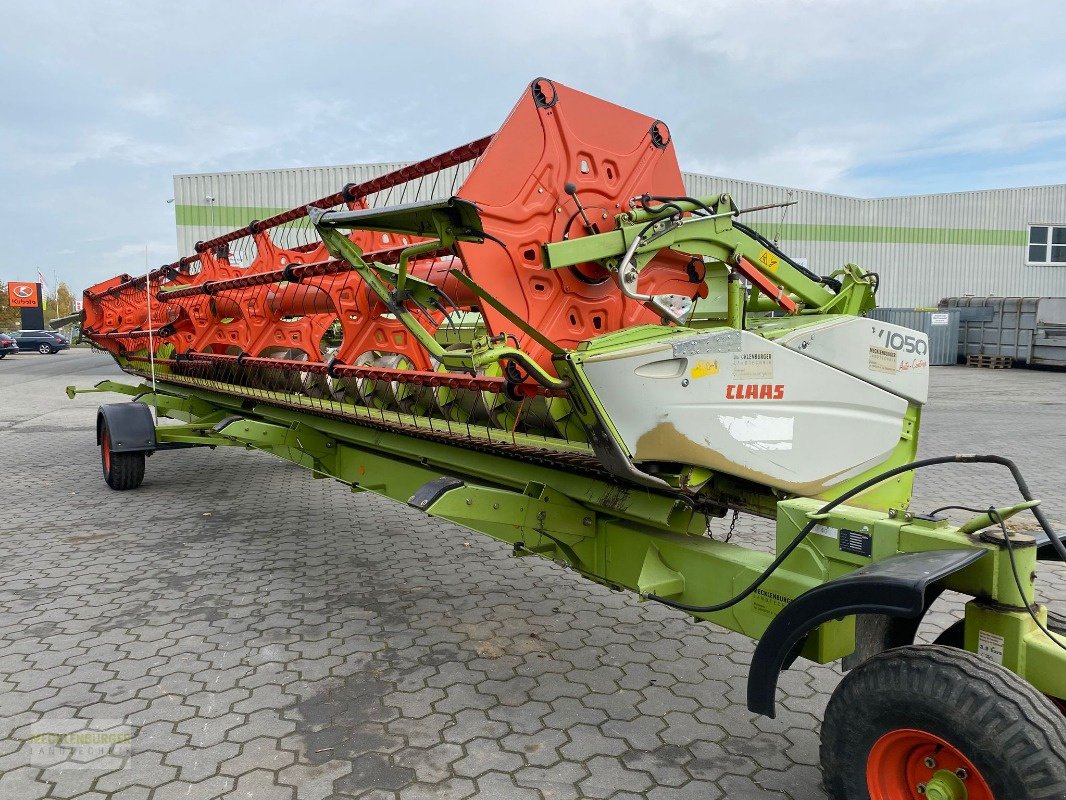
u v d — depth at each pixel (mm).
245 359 5910
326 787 2760
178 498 7566
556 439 3625
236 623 4324
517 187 3002
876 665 2080
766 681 2398
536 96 3061
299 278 4781
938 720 1919
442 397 4516
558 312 3129
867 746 2113
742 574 2887
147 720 3240
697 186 24000
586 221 3186
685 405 2881
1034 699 1848
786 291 3973
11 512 6969
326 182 21938
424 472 4719
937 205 28312
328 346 7605
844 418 3410
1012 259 29375
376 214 2922
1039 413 13703
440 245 2891
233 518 6762
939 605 4555
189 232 21469
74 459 9984
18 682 3592
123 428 7422
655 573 3193
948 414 13602
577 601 4703
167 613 4477
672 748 3039
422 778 2818
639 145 3451
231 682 3596
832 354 3371
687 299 3445
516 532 3654
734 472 3049
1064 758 1760
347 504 7324
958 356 25562
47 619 4375
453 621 4371
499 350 2770
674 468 3068
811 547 2623
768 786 2783
